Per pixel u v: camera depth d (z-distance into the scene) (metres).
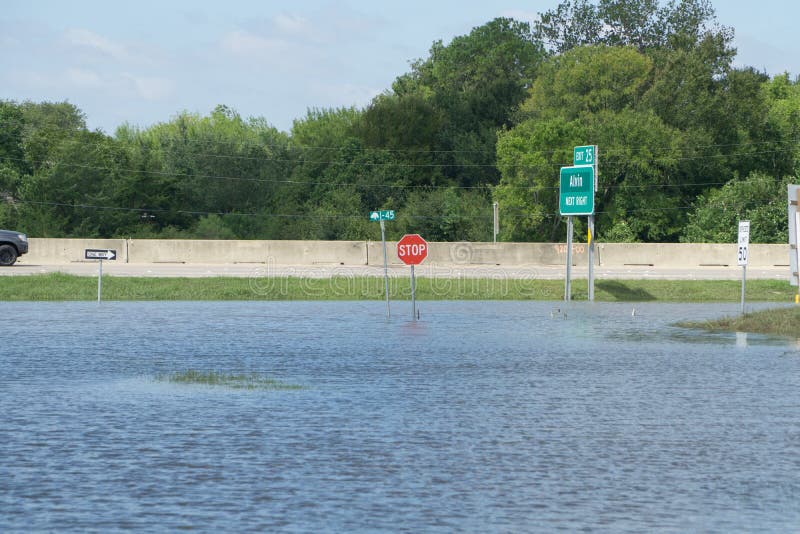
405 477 16.69
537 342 37.31
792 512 14.77
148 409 22.80
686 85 135.38
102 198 131.25
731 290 64.38
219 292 60.88
